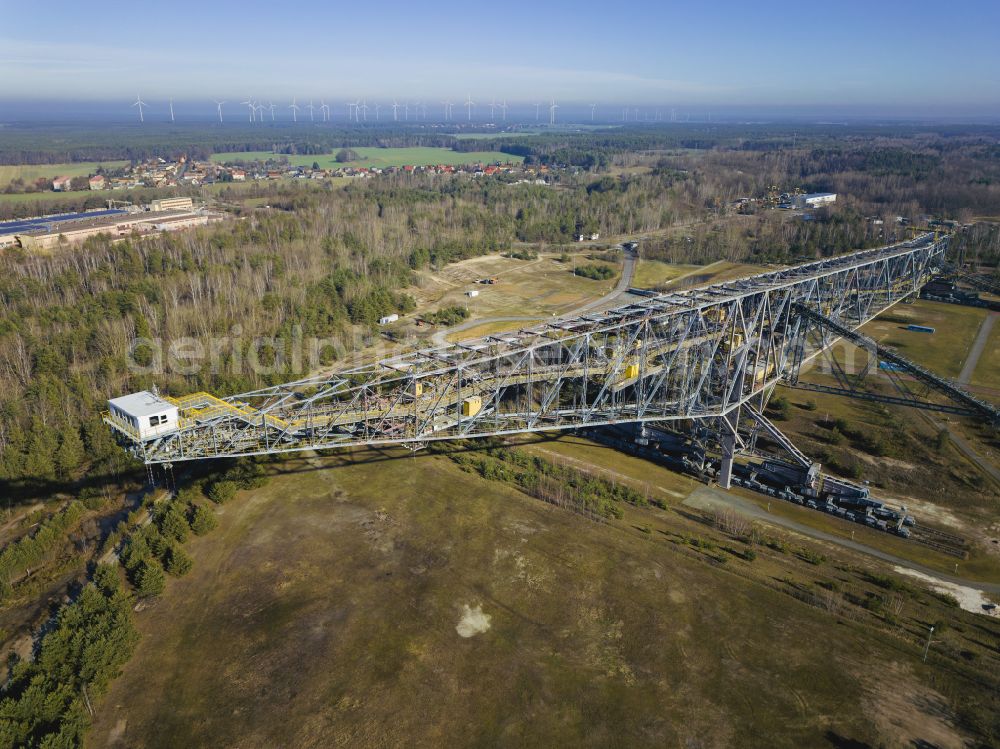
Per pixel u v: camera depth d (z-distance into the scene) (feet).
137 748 167.63
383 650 197.26
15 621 214.48
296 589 223.51
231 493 275.39
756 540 247.70
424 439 253.65
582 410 273.13
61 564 242.58
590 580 225.56
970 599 217.97
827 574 229.86
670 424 341.21
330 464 305.73
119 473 290.56
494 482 289.94
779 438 293.84
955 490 281.74
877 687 182.39
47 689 174.29
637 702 179.22
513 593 220.23
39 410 320.91
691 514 269.03
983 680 183.83
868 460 306.35
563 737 169.48
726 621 206.69
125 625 195.72
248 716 176.04
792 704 177.58
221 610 214.28
